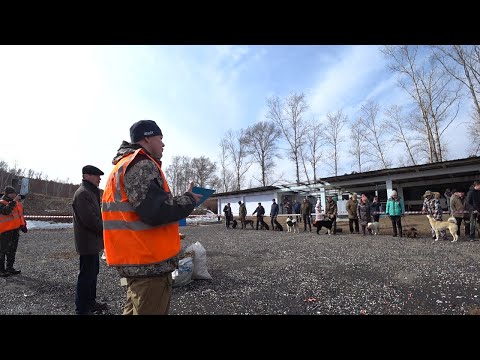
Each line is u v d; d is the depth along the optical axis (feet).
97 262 13.12
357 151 144.87
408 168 66.23
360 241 36.19
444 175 71.00
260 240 41.22
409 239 36.68
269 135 184.14
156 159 7.39
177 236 6.93
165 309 6.53
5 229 20.68
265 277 18.95
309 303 13.62
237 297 14.82
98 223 12.32
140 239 6.18
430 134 97.45
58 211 100.83
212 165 232.12
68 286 18.02
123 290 16.84
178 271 16.94
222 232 57.72
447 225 33.60
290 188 94.84
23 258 28.71
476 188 33.32
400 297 14.07
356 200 47.32
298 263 23.38
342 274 19.15
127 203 6.30
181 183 232.53
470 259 22.50
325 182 86.17
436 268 19.86
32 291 16.87
